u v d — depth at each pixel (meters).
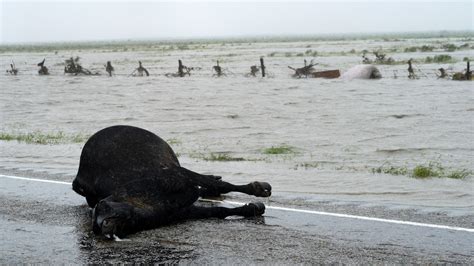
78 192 10.88
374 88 39.75
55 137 23.09
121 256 8.34
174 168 10.27
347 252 8.31
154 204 9.73
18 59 109.62
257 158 17.83
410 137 21.33
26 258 8.36
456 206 11.32
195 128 24.50
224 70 60.84
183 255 8.33
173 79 53.03
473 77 43.62
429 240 8.89
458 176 14.59
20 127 26.52
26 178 14.61
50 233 9.61
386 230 9.48
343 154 18.41
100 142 10.48
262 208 10.52
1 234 9.60
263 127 24.41
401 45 125.06
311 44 161.75
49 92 43.09
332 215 10.55
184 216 10.22
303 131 23.19
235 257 8.18
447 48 96.69
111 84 49.25
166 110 30.80
